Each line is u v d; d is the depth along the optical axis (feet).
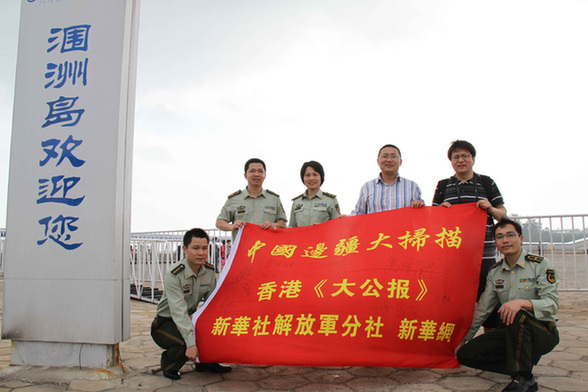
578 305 21.70
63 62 11.68
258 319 10.39
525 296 10.19
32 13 12.00
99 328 10.79
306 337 10.00
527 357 9.22
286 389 9.71
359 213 14.23
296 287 10.82
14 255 11.39
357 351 9.75
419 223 11.73
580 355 12.24
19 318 11.21
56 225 11.26
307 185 14.37
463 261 10.96
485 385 9.85
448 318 10.18
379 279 10.61
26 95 11.80
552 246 21.18
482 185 12.60
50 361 11.09
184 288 11.06
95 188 11.13
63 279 11.07
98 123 11.28
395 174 13.80
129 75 11.66
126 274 11.32
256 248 12.07
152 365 11.91
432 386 9.79
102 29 11.54
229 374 11.00
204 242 11.07
